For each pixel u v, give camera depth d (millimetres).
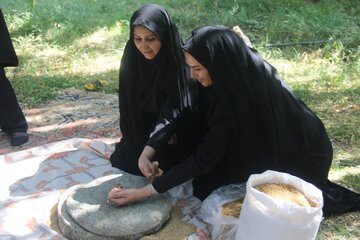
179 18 7117
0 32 3764
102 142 3830
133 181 3191
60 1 7859
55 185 3369
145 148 3146
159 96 3350
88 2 7973
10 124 4055
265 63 2877
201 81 2822
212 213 2855
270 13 7348
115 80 5461
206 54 2670
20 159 3693
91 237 2799
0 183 3393
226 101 2773
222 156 2910
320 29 6660
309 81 5383
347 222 3113
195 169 2883
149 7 3080
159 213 2916
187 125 3248
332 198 3180
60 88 5219
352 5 7664
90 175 3482
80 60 5980
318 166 3105
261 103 2809
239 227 2652
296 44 6367
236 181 3035
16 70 5598
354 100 4941
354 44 6246
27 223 2939
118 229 2783
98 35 6750
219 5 7727
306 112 3090
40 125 4383
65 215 2912
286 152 3037
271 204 2463
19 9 7410
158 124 3201
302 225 2480
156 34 3027
